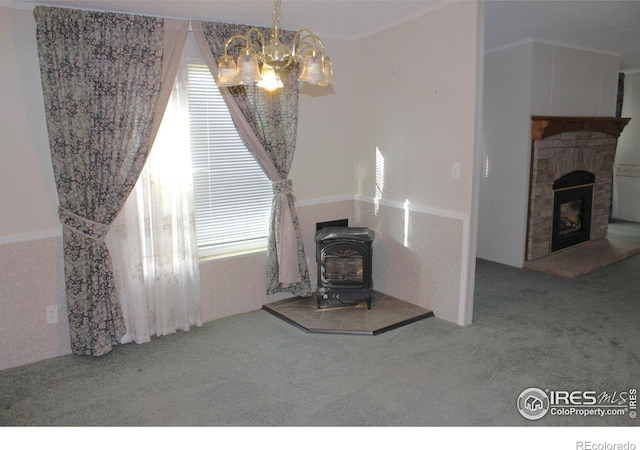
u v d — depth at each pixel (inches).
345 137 180.2
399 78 160.6
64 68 120.9
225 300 159.3
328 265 159.0
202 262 152.4
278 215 159.9
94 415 104.8
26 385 117.6
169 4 126.5
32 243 126.4
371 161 176.2
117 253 134.2
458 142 144.7
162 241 142.1
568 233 230.8
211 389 115.0
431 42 148.0
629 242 240.2
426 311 159.0
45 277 129.1
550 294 176.2
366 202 180.4
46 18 117.6
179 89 140.4
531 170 205.3
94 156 126.7
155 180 138.5
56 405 109.0
